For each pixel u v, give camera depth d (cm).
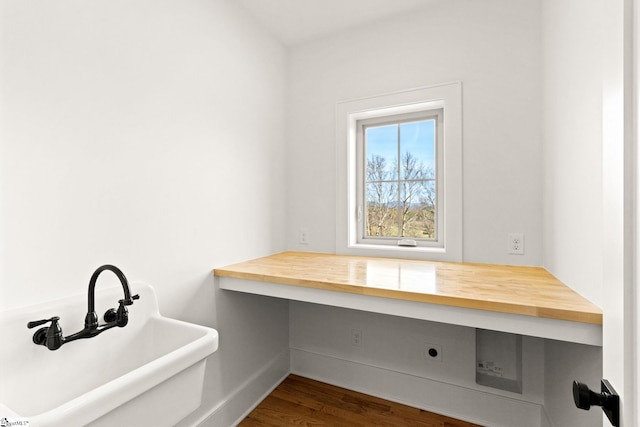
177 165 149
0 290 91
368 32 210
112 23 121
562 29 131
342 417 183
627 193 47
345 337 216
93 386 108
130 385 78
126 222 126
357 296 141
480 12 180
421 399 193
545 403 162
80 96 111
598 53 96
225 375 176
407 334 198
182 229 151
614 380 52
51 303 100
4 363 87
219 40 173
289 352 233
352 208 222
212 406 167
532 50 169
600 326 102
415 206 213
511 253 174
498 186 176
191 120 156
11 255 94
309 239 230
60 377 99
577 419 120
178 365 91
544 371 165
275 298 220
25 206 97
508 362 180
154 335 126
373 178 226
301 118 232
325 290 147
